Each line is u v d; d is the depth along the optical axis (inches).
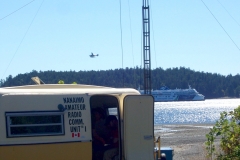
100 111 473.4
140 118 399.2
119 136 408.2
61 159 377.4
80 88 415.5
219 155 558.6
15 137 366.0
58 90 390.9
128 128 396.2
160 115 3799.2
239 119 534.6
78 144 381.7
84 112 388.2
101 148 446.9
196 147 1068.5
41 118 375.6
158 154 435.8
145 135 399.9
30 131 370.9
